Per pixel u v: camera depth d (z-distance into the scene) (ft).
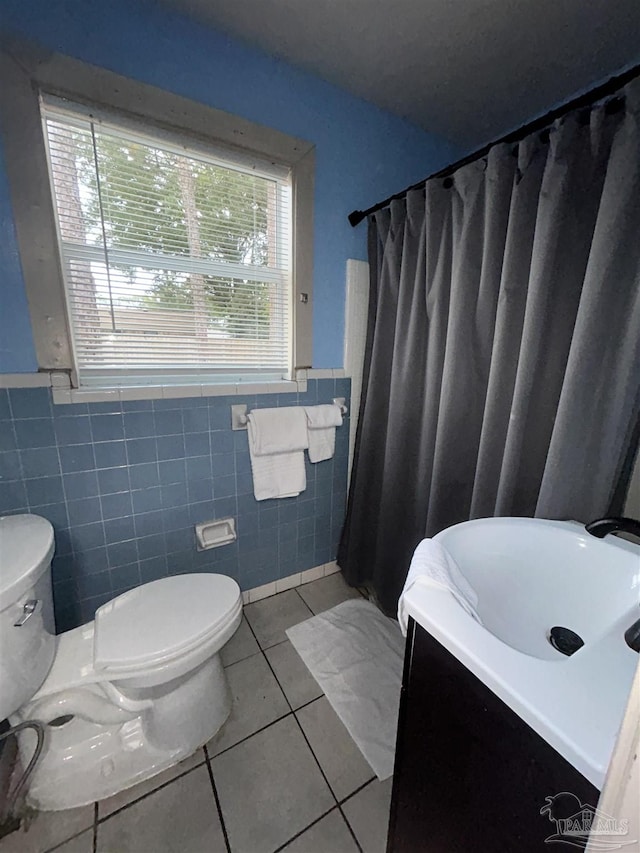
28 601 2.96
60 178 3.75
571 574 2.78
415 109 5.32
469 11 3.71
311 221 5.09
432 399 4.63
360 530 6.07
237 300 4.99
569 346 3.36
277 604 5.84
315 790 3.35
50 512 4.13
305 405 5.62
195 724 3.63
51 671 3.27
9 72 3.24
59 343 3.88
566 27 3.87
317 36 4.08
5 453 3.80
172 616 3.59
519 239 3.49
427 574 2.18
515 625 2.63
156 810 3.18
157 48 3.79
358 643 5.04
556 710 1.46
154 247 4.32
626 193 2.73
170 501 4.84
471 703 1.79
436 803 2.10
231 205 4.66
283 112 4.58
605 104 2.83
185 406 4.69
